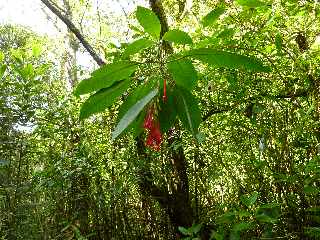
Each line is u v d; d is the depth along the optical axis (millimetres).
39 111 3715
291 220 2594
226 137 3336
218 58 766
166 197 3857
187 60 773
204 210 3758
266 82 2809
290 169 2631
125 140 3770
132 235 3980
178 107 794
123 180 3797
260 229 2582
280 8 2230
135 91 796
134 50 822
